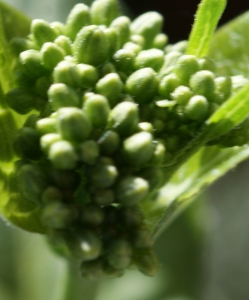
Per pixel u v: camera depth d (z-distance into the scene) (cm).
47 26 11
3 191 11
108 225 10
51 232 10
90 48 10
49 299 15
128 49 11
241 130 11
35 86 11
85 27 10
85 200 10
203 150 12
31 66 11
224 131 10
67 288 12
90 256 9
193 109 10
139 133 10
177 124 10
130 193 10
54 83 10
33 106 11
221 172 11
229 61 13
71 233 10
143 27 12
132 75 10
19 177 10
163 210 11
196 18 11
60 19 15
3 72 11
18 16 12
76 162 10
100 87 10
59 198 10
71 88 10
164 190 11
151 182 10
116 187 10
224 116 10
